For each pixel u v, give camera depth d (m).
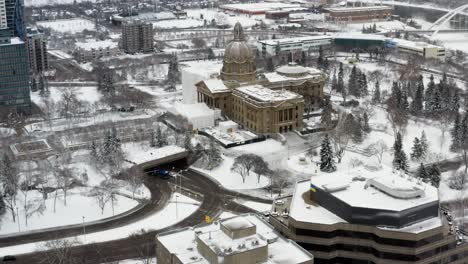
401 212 167.38
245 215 183.38
